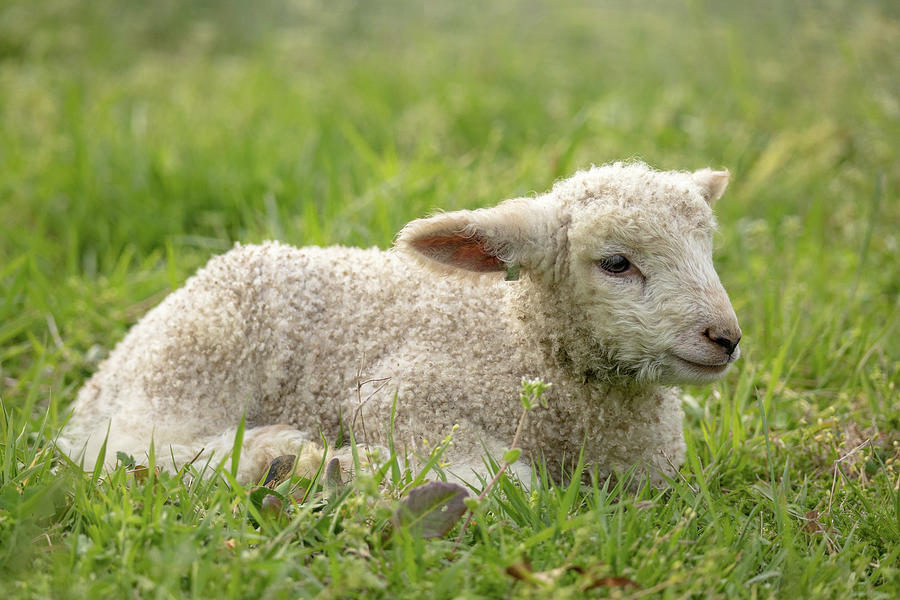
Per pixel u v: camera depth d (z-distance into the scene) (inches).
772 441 217.5
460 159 369.7
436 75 492.4
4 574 153.3
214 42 614.9
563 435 198.7
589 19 583.5
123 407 210.1
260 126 423.2
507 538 162.1
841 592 159.2
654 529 172.4
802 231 327.9
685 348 180.4
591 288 186.2
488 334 200.1
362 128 418.9
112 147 372.5
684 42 516.7
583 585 144.6
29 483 181.8
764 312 271.4
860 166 375.6
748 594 155.6
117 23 628.7
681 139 403.5
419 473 185.0
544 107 442.6
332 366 204.4
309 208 284.0
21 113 445.1
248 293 208.8
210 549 151.3
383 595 148.3
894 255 308.0
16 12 614.2
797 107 430.9
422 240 189.6
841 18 484.4
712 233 193.6
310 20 629.6
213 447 198.7
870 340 259.1
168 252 277.4
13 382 250.4
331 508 167.2
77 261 316.8
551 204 192.2
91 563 151.6
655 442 201.8
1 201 350.3
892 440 221.5
